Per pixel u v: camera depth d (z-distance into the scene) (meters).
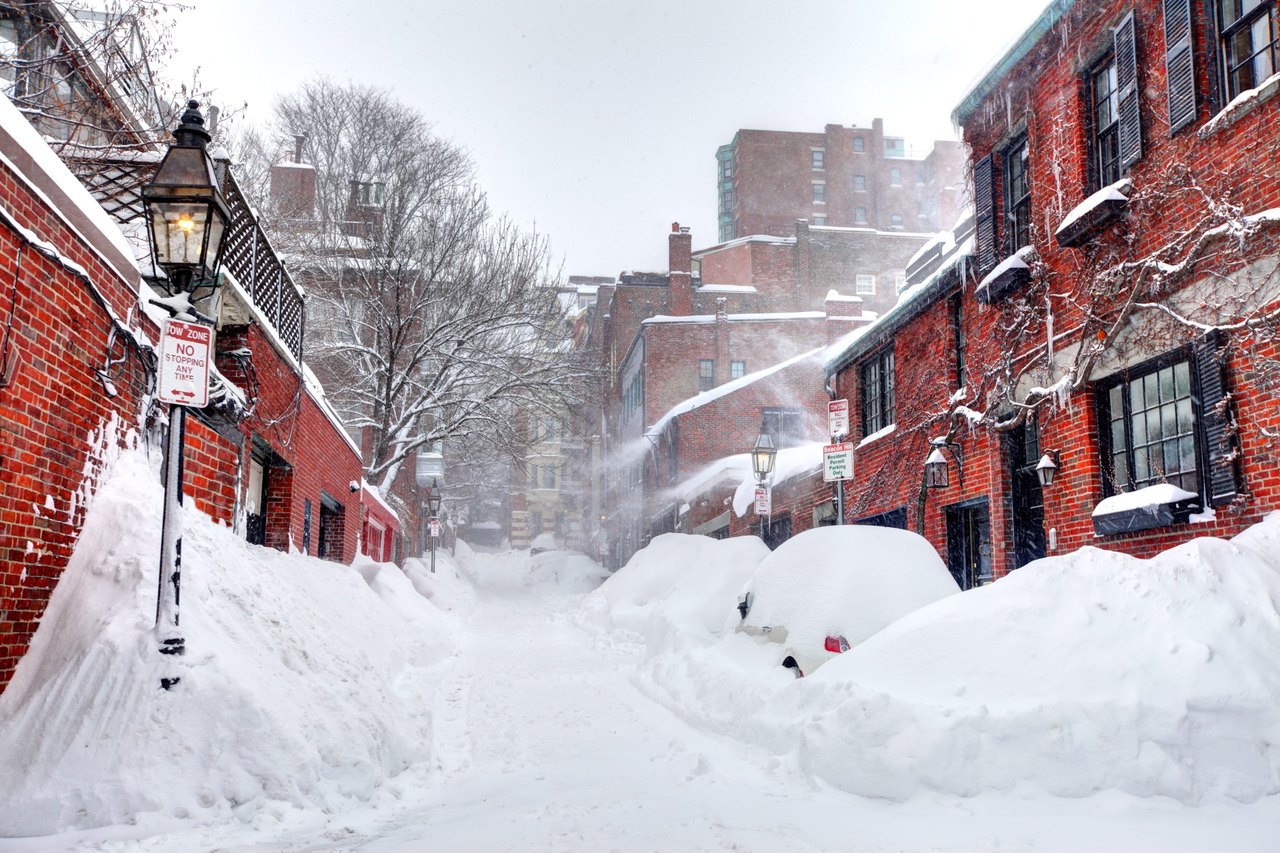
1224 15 8.34
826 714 5.91
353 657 8.16
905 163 79.44
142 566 6.22
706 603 13.11
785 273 48.56
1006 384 11.49
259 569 8.40
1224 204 7.95
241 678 5.69
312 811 5.28
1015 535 11.65
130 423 7.42
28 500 5.82
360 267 27.95
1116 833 4.53
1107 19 9.71
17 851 4.43
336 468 16.52
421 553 42.69
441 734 8.36
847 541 8.97
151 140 12.17
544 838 4.66
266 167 29.86
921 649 6.17
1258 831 4.52
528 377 29.48
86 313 6.58
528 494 79.12
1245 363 7.74
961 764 5.28
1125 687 5.36
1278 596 5.68
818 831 4.75
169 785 5.07
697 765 6.42
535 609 27.92
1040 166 11.05
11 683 5.62
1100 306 9.61
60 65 11.25
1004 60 11.30
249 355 9.42
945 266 13.05
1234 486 7.75
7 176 5.42
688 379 40.41
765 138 77.31
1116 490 9.70
